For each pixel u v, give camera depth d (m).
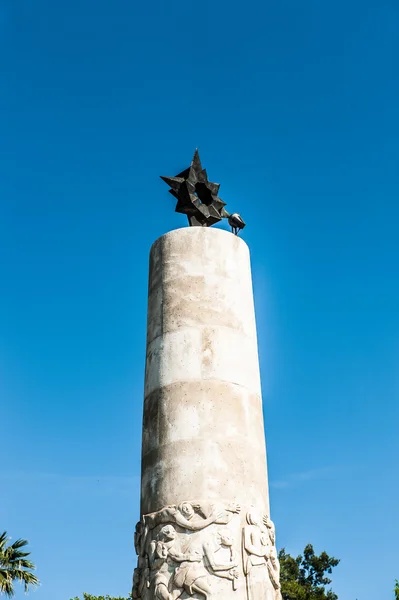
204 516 10.75
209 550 10.51
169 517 10.87
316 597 43.03
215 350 12.26
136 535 11.51
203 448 11.34
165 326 12.65
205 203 14.98
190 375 12.02
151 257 13.89
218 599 10.21
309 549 47.44
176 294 12.87
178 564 10.52
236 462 11.41
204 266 13.08
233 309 12.87
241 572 10.55
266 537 11.05
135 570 11.26
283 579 45.12
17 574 25.12
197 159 15.12
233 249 13.55
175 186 14.89
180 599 10.27
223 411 11.74
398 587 32.78
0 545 25.58
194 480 11.09
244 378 12.32
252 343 13.00
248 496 11.27
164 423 11.74
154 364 12.48
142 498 11.68
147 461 11.77
